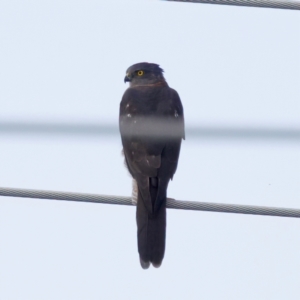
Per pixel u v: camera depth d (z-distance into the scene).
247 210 10.27
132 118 12.41
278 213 10.14
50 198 10.20
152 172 11.62
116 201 10.27
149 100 12.76
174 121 12.46
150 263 11.34
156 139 11.91
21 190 10.13
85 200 10.22
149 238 11.38
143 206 11.47
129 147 11.97
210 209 10.64
